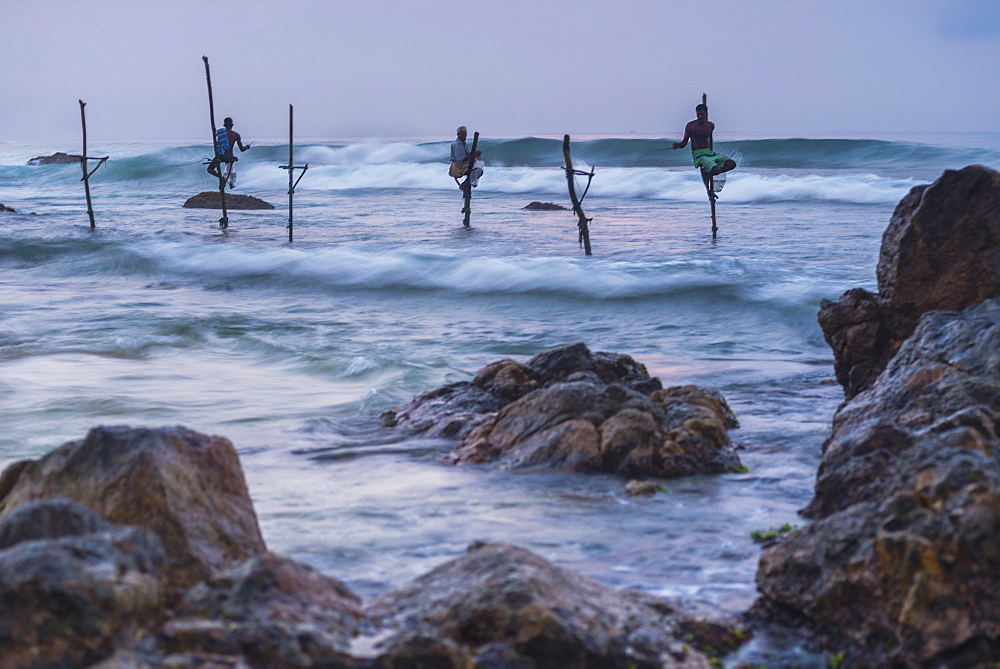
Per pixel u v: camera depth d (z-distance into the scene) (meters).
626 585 4.83
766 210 31.30
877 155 50.66
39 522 3.76
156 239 24.05
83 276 19.95
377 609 3.89
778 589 4.32
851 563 4.08
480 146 59.25
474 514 6.09
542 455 7.27
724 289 15.70
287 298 17.05
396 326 14.16
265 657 3.32
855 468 5.72
